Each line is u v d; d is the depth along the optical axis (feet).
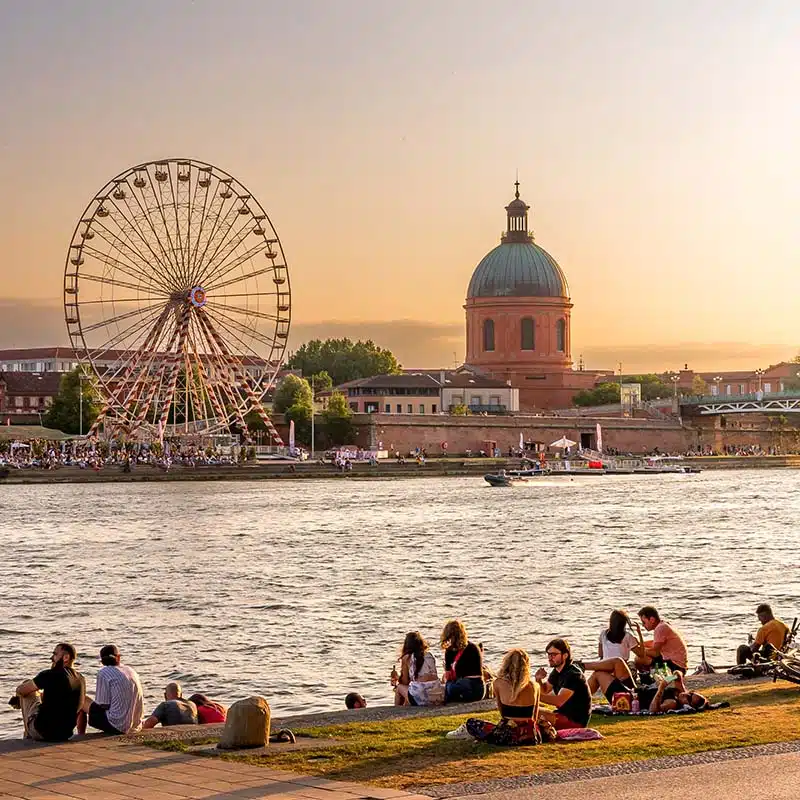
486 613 266.77
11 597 295.89
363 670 210.18
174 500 631.15
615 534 456.45
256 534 455.22
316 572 343.05
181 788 95.55
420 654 135.74
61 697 115.24
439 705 131.85
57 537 443.32
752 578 322.75
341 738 112.78
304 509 577.43
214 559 375.66
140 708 122.72
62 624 256.73
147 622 258.98
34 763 104.99
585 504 622.54
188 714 130.62
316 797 92.32
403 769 100.17
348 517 533.55
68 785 97.04
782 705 124.57
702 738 108.78
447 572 341.00
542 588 305.73
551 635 240.53
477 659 135.85
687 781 93.25
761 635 162.61
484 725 108.78
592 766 99.66
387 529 476.95
